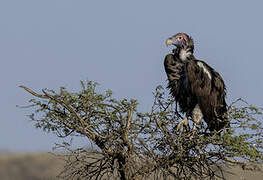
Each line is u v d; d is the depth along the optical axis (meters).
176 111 25.81
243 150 20.03
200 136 21.47
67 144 21.19
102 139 21.42
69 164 21.61
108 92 21.14
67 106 20.89
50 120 21.31
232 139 20.36
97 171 22.12
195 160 21.39
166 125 22.06
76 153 21.31
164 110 23.20
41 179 62.44
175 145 21.12
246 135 20.66
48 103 21.25
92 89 21.12
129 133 20.75
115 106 21.17
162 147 21.52
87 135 20.86
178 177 21.56
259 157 20.55
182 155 21.03
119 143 20.66
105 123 21.05
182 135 21.77
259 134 20.94
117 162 21.88
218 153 20.97
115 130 20.88
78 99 20.84
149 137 20.77
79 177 21.89
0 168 73.00
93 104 20.91
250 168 21.23
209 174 21.64
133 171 21.48
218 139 20.80
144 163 20.34
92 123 21.16
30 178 66.94
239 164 21.36
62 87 21.03
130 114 21.00
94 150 21.08
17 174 69.31
